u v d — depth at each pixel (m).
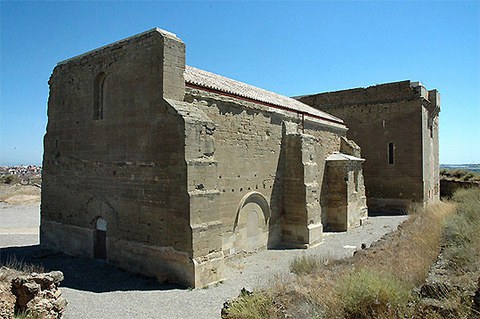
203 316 9.84
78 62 16.89
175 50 13.59
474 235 10.51
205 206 12.83
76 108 16.95
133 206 14.21
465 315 5.57
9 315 7.91
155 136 13.42
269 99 19.80
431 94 33.16
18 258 16.77
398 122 31.12
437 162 36.81
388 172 31.52
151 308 10.45
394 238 15.62
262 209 17.95
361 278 7.43
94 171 15.94
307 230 18.78
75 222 16.92
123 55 14.72
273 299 8.20
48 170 18.48
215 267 12.96
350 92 33.72
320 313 7.05
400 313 6.25
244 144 16.69
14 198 41.81
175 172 12.72
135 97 14.20
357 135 33.22
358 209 25.50
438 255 9.84
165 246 13.02
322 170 23.75
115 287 12.42
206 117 13.59
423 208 25.72
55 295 8.79
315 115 23.33
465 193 25.28
